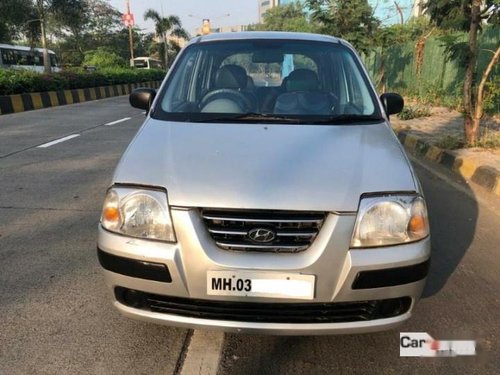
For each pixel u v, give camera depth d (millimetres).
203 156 2771
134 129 11000
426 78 16594
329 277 2432
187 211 2475
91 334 2965
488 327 3158
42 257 4027
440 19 8406
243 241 2449
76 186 6105
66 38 54438
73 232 4578
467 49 8102
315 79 3783
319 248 2426
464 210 5605
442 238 4711
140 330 3012
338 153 2846
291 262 2414
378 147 2977
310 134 3088
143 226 2533
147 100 3836
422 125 11266
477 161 7262
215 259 2422
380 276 2471
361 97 3672
